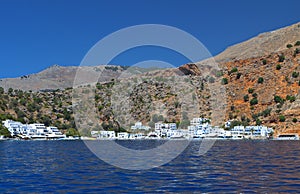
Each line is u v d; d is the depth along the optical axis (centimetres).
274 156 6538
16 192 2922
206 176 3756
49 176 3875
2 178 3744
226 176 3734
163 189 3002
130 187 3105
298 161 5366
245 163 5147
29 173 4166
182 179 3544
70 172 4212
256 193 2769
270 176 3675
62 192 2908
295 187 2997
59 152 8481
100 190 2981
